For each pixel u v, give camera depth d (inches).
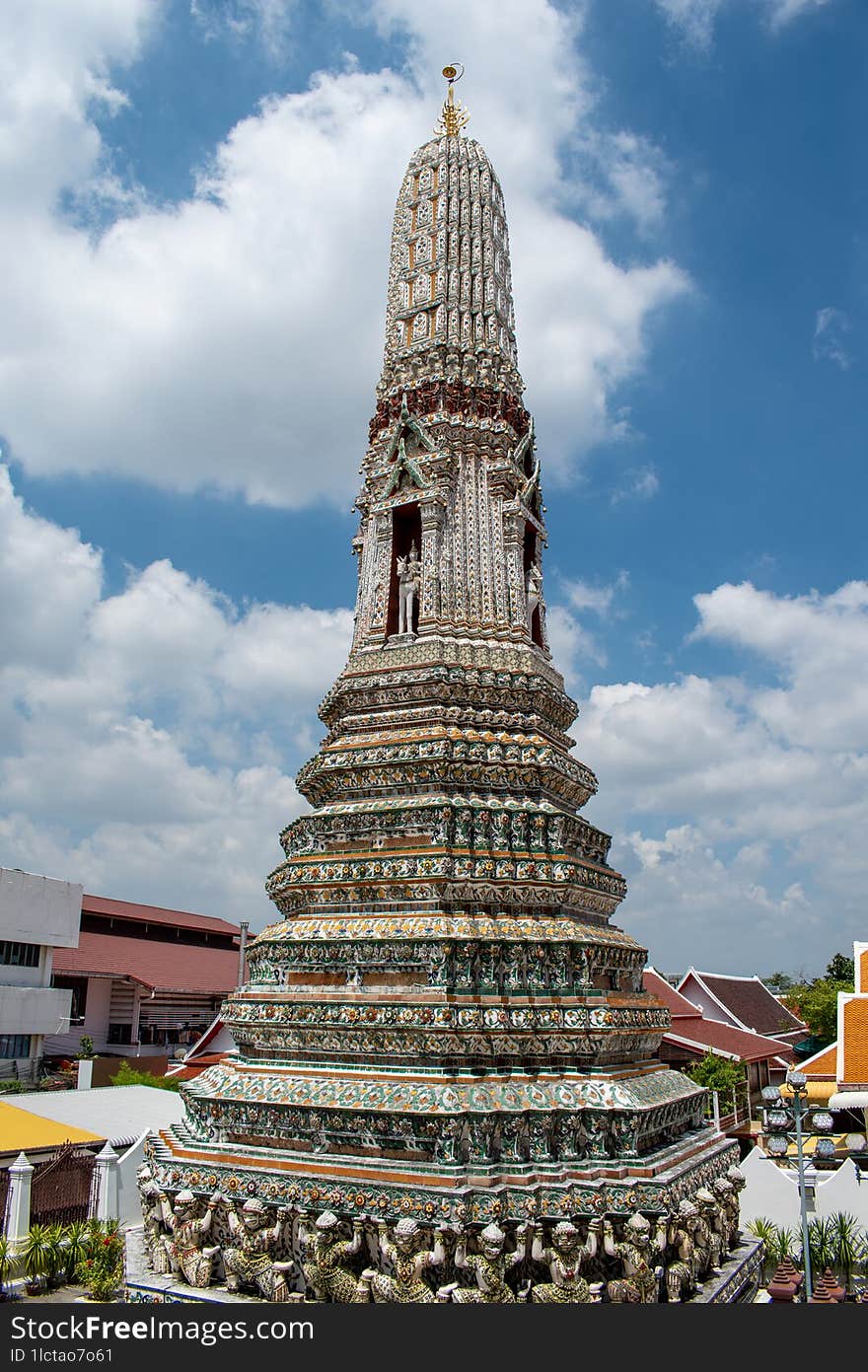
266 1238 739.4
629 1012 869.2
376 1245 711.7
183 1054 2723.9
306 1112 769.6
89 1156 1309.1
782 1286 964.0
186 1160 803.4
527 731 986.7
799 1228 1348.4
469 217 1259.8
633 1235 703.7
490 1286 662.5
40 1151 1391.5
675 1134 903.1
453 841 868.6
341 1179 717.3
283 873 984.9
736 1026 3090.6
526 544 1194.0
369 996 794.2
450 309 1198.3
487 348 1189.7
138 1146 1327.5
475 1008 776.3
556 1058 807.1
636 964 973.8
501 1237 663.8
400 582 1081.4
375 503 1130.0
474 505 1099.3
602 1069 812.6
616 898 1039.0
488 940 808.3
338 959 837.8
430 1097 727.7
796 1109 1109.1
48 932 2529.5
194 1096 868.6
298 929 880.3
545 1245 705.6
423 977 793.6
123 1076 2032.5
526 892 875.4
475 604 1058.1
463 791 914.7
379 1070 778.8
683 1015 2815.0
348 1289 693.9
